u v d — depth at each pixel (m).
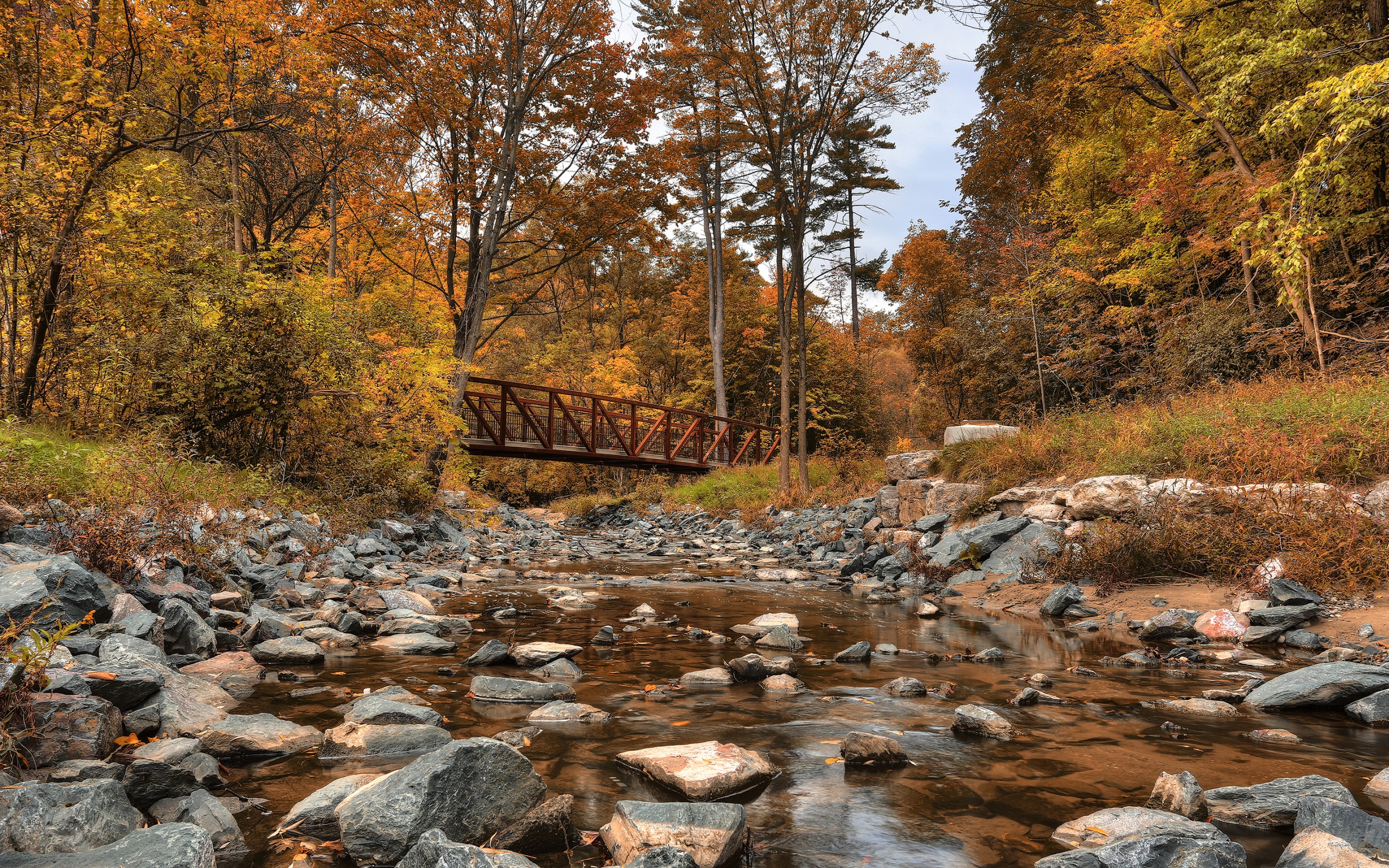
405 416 13.11
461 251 18.27
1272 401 8.27
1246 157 13.15
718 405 28.16
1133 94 15.58
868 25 14.08
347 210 18.62
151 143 10.67
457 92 14.58
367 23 13.30
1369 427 6.75
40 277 9.59
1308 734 3.18
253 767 2.75
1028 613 6.61
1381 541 5.69
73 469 6.55
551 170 16.59
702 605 6.93
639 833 2.03
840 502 15.12
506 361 35.00
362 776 2.53
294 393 10.34
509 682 3.80
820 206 24.95
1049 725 3.32
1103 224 15.74
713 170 27.39
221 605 5.23
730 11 14.52
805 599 7.40
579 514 22.36
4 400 9.49
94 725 2.59
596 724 3.30
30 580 3.42
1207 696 3.79
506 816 2.23
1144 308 14.35
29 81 9.51
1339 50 10.57
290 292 10.52
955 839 2.15
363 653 4.77
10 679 2.42
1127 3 13.25
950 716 3.46
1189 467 7.46
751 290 35.97
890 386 49.53
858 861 2.01
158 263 11.01
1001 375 19.70
